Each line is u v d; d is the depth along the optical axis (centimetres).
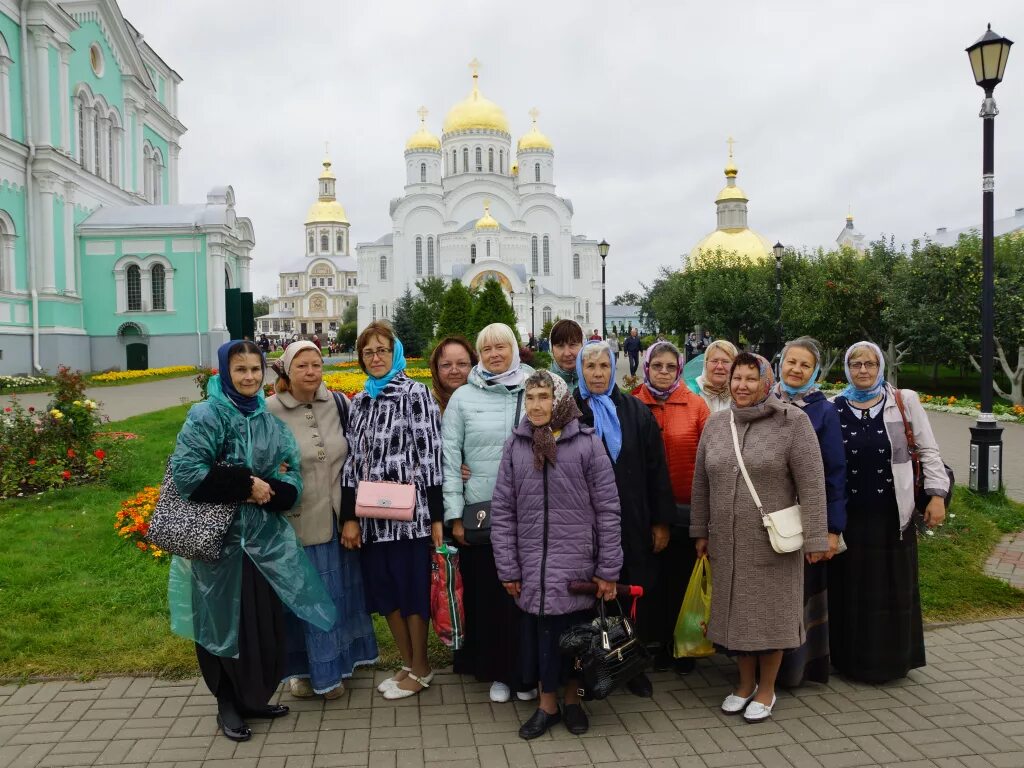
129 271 3244
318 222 10669
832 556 438
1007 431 1466
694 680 468
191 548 382
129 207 3353
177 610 410
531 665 414
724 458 426
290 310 11012
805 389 453
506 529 418
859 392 464
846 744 383
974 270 1939
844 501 429
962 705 421
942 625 531
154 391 2278
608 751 381
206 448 392
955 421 1603
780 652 414
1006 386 2341
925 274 2030
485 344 461
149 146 3928
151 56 4044
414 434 440
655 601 481
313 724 411
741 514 416
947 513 756
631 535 443
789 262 3312
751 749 380
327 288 10425
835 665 468
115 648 492
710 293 3444
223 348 404
